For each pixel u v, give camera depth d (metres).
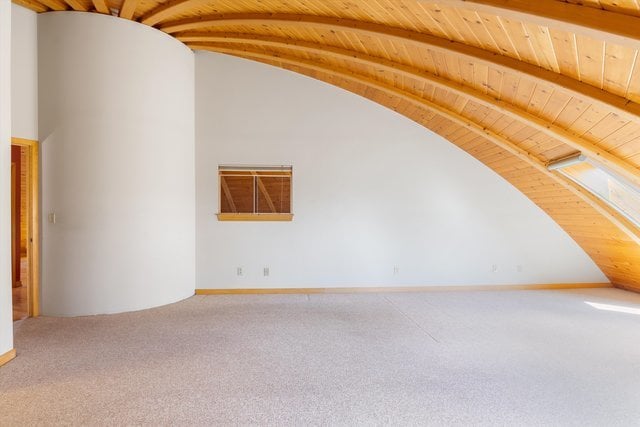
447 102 4.45
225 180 5.62
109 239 4.24
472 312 4.47
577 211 5.05
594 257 5.75
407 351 3.24
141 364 2.95
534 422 2.18
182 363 2.97
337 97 5.47
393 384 2.63
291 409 2.29
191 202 5.16
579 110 3.21
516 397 2.46
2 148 2.92
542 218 5.74
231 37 4.55
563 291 5.60
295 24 3.65
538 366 2.96
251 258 5.39
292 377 2.73
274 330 3.78
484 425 2.14
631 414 2.27
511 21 2.55
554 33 2.47
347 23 3.38
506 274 5.72
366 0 2.97
